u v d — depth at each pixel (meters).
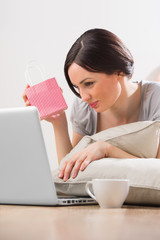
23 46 3.43
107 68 1.58
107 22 3.37
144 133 1.49
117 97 1.68
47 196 1.13
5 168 1.16
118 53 1.62
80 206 1.16
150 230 0.65
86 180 1.28
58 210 1.04
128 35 3.36
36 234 0.61
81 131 2.05
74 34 3.40
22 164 1.13
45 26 3.42
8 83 3.43
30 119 1.09
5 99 3.43
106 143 1.45
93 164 1.29
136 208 1.11
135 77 3.33
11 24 3.45
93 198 1.16
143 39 3.35
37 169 1.12
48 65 3.40
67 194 1.38
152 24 3.35
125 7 3.36
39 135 1.09
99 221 0.78
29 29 3.43
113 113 1.89
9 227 0.70
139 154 1.52
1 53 3.45
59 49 3.40
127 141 1.50
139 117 1.86
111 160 1.28
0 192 1.19
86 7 3.39
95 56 1.56
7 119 1.11
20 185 1.15
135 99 1.85
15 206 1.17
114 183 1.08
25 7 3.44
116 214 0.93
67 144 1.98
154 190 1.16
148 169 1.19
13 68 3.43
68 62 1.60
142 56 3.34
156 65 3.34
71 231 0.64
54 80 1.72
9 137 1.12
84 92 1.62
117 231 0.64
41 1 3.42
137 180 1.18
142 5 3.35
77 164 1.33
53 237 0.58
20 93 3.42
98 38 1.59
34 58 3.42
